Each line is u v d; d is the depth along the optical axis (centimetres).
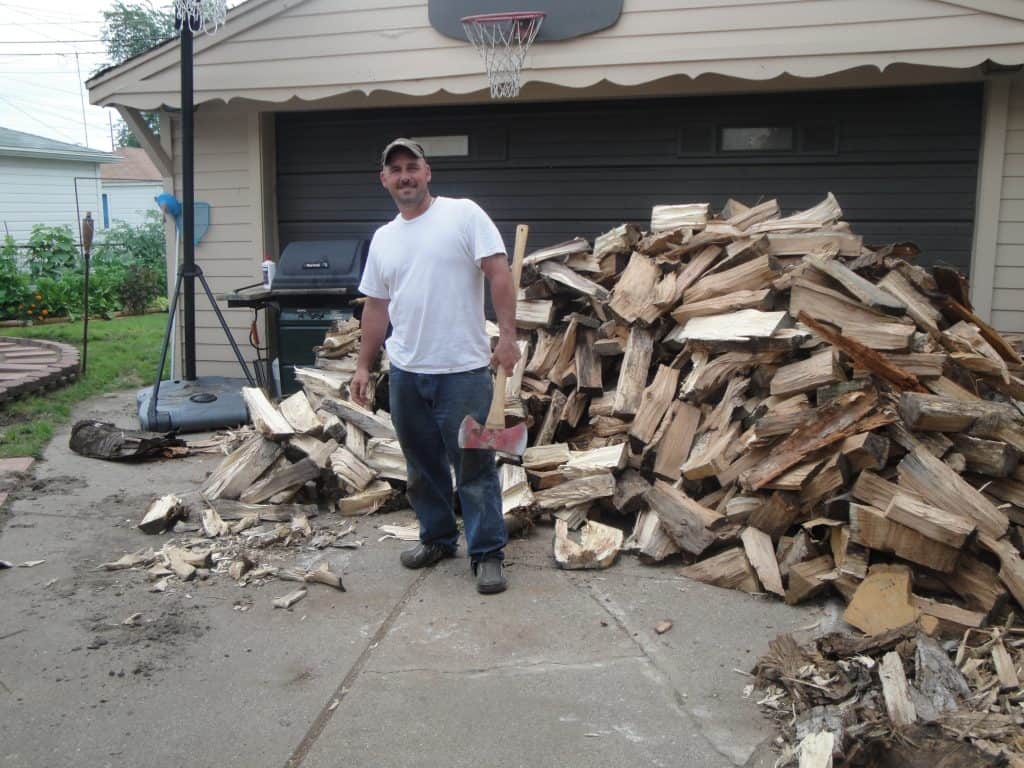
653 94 663
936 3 557
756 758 242
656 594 348
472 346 348
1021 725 242
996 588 309
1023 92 598
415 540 409
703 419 421
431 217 344
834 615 326
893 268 443
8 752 246
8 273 1441
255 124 740
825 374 360
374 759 243
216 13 635
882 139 640
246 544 399
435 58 647
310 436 458
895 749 234
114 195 3241
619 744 249
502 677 285
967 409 329
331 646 307
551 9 618
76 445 557
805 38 580
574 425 465
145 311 1702
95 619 328
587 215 700
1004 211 614
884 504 329
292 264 643
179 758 243
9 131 2295
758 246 443
